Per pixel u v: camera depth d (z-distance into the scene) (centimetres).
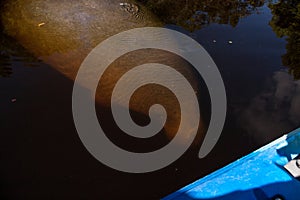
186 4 693
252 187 241
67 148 314
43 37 484
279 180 249
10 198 265
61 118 345
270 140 346
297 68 476
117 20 525
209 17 641
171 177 298
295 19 666
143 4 649
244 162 264
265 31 594
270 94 418
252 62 482
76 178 289
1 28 516
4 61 433
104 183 288
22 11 539
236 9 699
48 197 270
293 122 375
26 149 308
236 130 353
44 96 373
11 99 364
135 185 289
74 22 505
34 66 426
